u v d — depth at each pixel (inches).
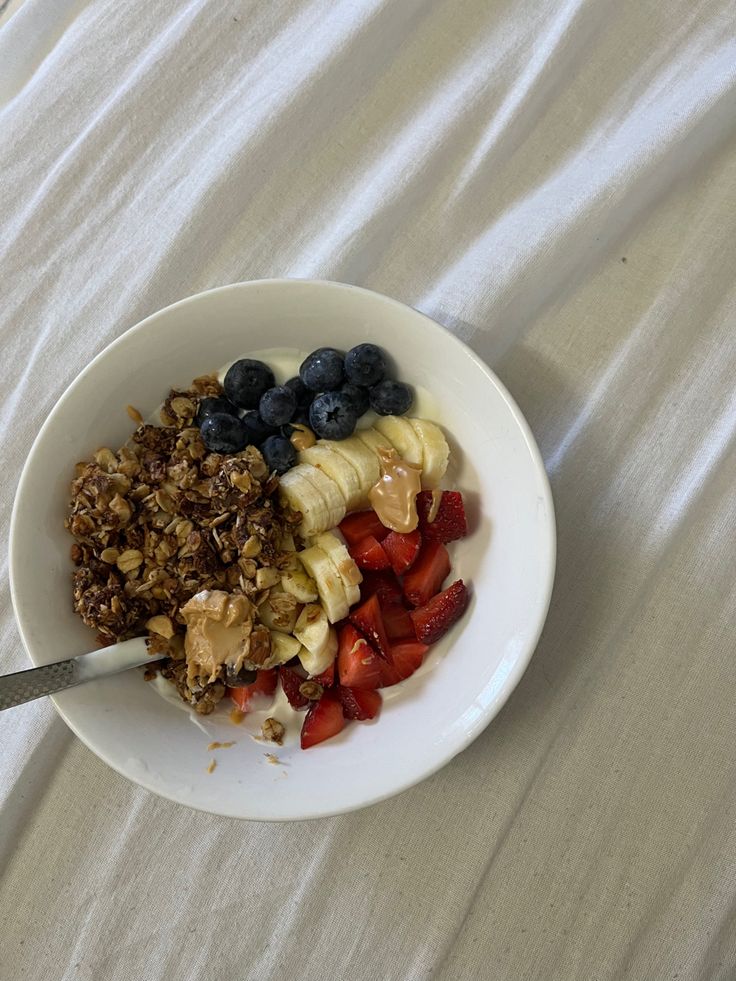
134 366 13.2
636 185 14.3
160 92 15.2
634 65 14.9
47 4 15.6
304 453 13.4
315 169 15.1
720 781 14.0
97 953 14.4
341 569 13.1
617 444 14.3
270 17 15.2
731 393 14.4
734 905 13.9
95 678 12.6
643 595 14.2
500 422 12.7
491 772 14.2
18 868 14.6
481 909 14.1
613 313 14.5
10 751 14.5
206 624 12.6
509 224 14.6
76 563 13.2
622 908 14.0
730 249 14.5
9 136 15.4
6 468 14.9
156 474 13.2
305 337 13.5
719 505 14.3
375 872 14.3
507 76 14.9
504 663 12.4
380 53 15.0
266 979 14.2
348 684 13.3
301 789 12.7
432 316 14.4
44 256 15.2
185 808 14.6
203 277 15.0
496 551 13.2
